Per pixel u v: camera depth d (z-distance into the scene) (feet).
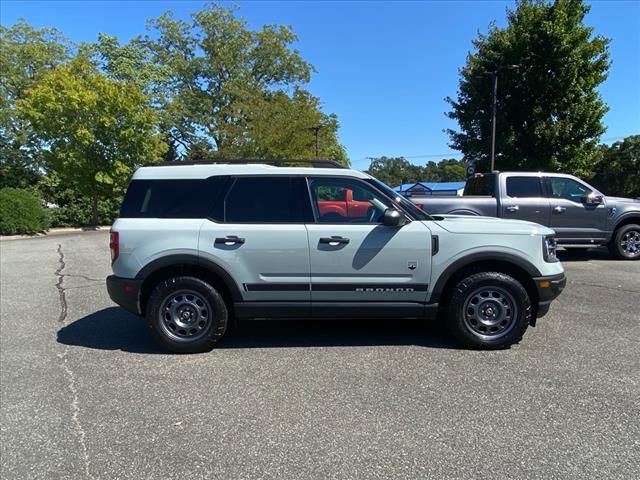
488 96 71.56
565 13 65.51
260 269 15.96
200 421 11.55
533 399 12.44
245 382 13.79
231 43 138.92
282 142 102.01
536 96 68.54
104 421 11.61
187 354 16.21
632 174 164.45
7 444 10.63
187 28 141.28
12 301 24.25
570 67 65.31
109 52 111.24
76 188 85.76
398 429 11.04
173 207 16.30
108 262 38.34
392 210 15.47
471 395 12.73
